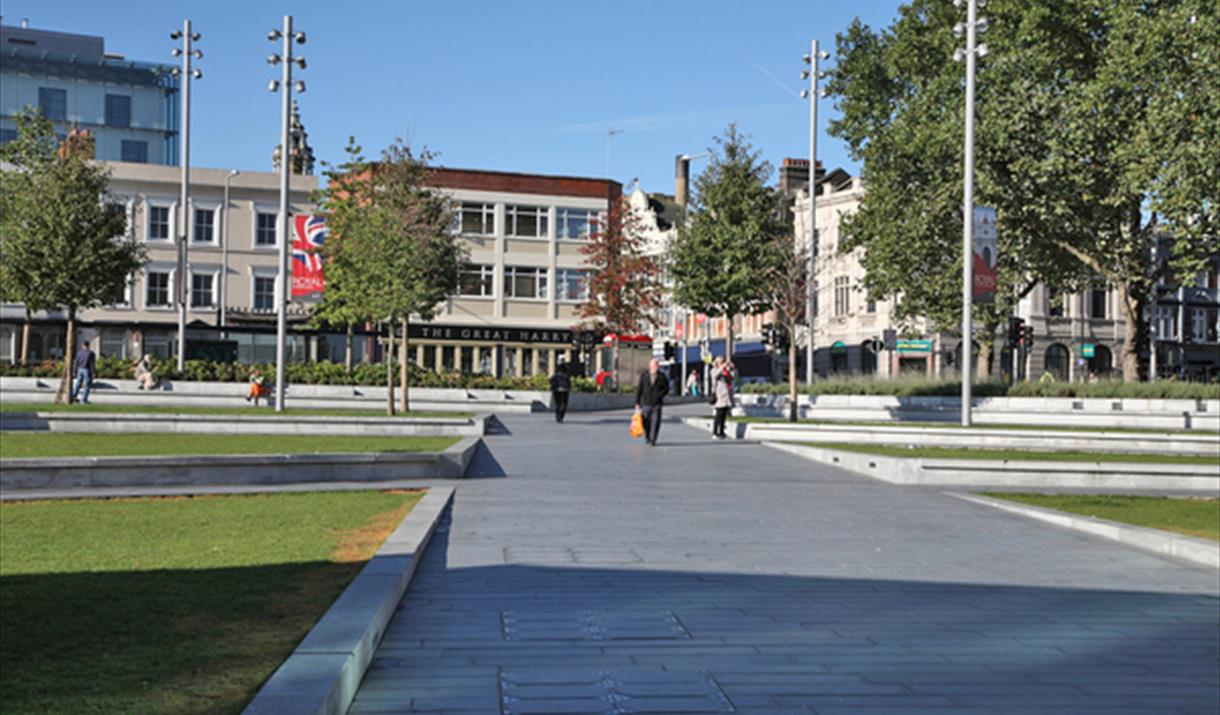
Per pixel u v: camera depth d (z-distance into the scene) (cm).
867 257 4225
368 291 3734
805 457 2438
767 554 1160
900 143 3934
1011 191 3662
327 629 640
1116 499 1770
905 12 4441
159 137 10656
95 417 2522
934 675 669
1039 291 6550
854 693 621
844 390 4312
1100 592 987
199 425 2594
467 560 1070
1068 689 645
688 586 955
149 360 4522
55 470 1591
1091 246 3803
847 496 1753
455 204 5194
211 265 6456
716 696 605
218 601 750
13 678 537
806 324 4825
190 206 6450
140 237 6338
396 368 4800
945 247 3962
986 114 3634
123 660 579
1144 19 3158
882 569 1084
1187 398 3638
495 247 6656
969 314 3064
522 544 1180
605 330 5962
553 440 2761
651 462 2247
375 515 1314
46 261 3700
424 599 873
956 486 1973
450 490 1619
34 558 956
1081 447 2692
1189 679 676
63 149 4009
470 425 2777
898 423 3447
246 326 5872
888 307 6419
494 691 604
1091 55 3619
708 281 4619
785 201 5697
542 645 720
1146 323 3950
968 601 924
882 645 746
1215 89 2995
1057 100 3556
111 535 1121
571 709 573
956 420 3788
